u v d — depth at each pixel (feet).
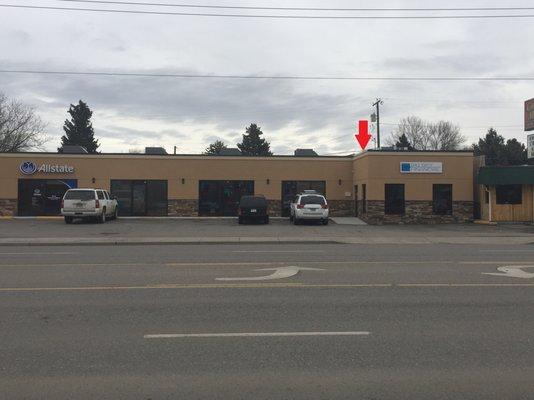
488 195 105.09
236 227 90.58
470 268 40.98
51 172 116.78
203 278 35.88
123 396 15.40
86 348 19.89
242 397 15.34
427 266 42.11
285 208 120.57
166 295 29.89
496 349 19.74
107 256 50.03
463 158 106.73
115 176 118.01
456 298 29.04
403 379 16.71
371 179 105.40
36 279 35.65
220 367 17.80
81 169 117.50
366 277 36.32
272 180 120.47
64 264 43.65
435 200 106.63
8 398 15.26
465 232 82.38
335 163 121.29
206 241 66.08
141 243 65.41
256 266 42.04
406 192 105.91
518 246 62.23
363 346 20.12
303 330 22.41
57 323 23.61
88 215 97.81
